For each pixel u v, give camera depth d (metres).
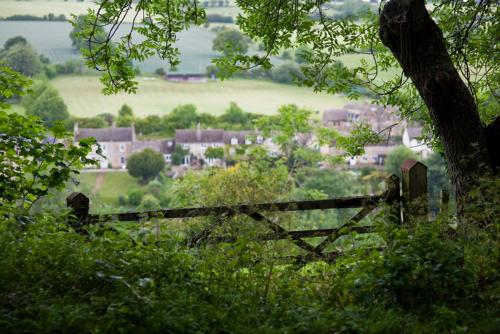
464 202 6.89
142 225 6.32
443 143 7.73
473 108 7.53
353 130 11.12
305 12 9.36
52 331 4.48
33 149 7.49
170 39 9.87
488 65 10.24
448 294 5.45
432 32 7.44
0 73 8.49
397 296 5.53
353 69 9.28
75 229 6.62
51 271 5.27
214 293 5.53
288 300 5.63
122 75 9.97
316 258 7.00
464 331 4.85
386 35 7.65
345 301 5.73
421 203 6.95
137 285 5.12
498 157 7.73
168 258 5.84
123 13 9.48
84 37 9.70
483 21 9.87
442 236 5.96
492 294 5.37
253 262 6.08
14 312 4.61
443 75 7.37
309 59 9.48
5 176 7.52
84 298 5.09
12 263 5.17
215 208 6.96
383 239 6.21
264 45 9.57
